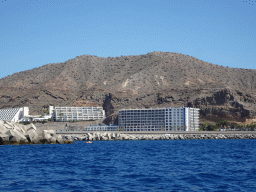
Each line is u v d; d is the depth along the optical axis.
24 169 56.00
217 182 43.81
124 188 40.09
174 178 46.84
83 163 65.56
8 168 56.97
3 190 38.84
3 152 89.12
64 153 90.50
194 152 95.38
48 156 80.19
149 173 51.53
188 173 51.44
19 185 41.72
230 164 63.16
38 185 41.81
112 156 81.94
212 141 183.38
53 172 52.75
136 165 61.97
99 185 41.91
